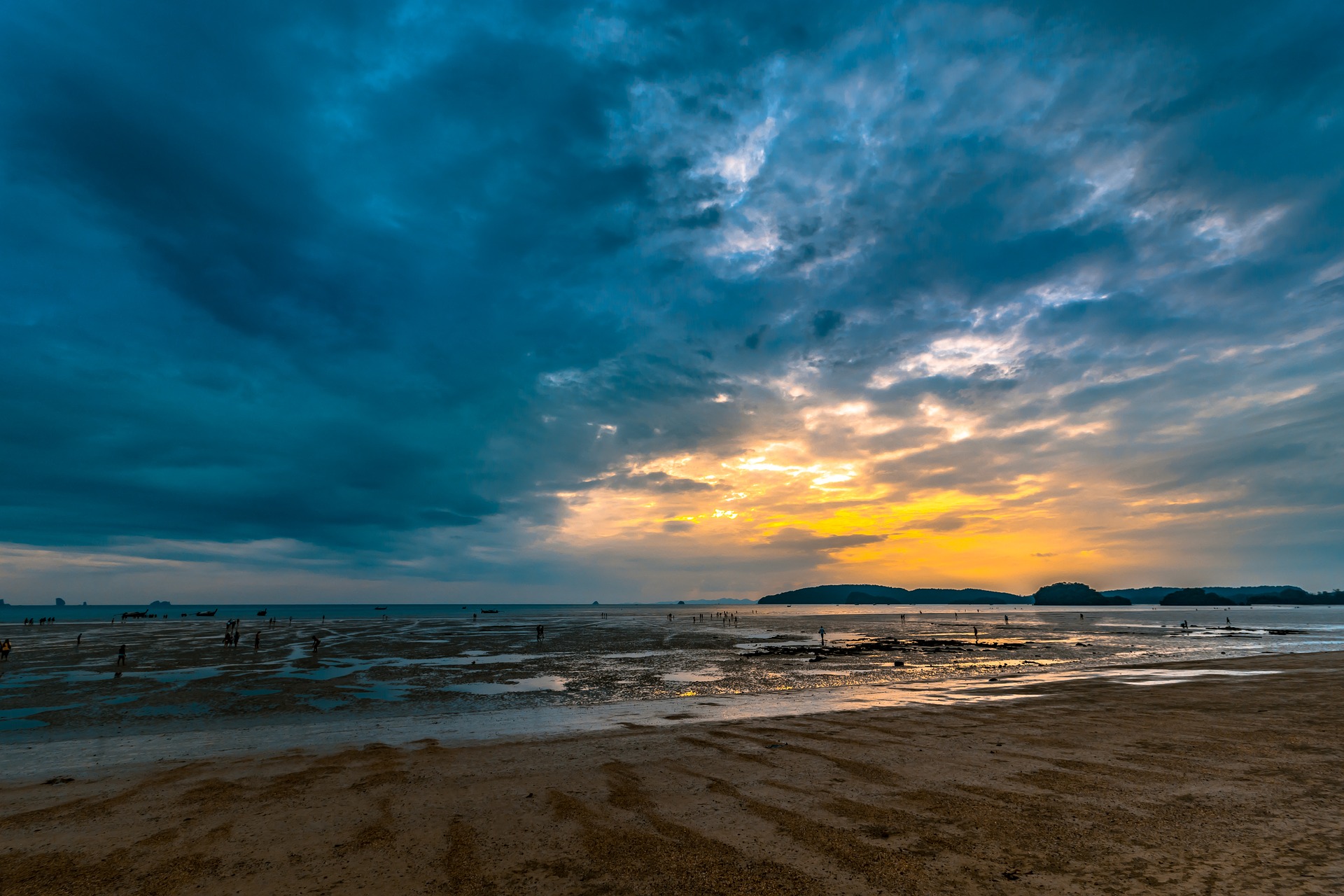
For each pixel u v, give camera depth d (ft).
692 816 24.21
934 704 56.24
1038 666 101.86
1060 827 22.13
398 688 79.82
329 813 25.32
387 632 226.17
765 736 41.63
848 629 269.23
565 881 18.31
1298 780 27.53
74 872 19.63
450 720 55.31
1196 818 22.67
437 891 17.84
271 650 140.97
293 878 18.89
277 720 57.21
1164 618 390.83
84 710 63.52
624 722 51.70
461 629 252.42
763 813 24.36
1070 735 38.93
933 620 386.52
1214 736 37.68
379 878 18.83
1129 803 24.72
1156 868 18.30
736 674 95.20
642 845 21.18
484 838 22.20
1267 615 460.55
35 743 46.26
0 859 20.84
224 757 38.14
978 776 29.43
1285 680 65.82
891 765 32.09
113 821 24.64
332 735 47.83
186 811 25.80
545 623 330.34
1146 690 60.13
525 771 32.30
